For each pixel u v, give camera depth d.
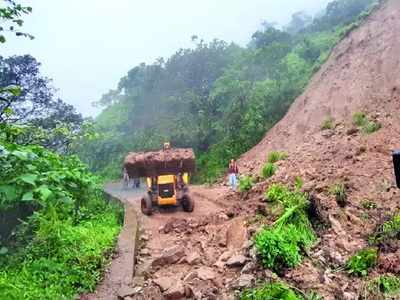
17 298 6.02
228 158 26.92
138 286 7.54
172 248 9.02
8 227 8.50
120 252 8.95
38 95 23.53
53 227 8.11
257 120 28.77
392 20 24.45
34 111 23.06
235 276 7.75
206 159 28.31
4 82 22.77
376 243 8.13
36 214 8.09
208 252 9.26
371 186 11.08
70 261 7.75
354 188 11.15
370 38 25.38
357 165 12.91
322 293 6.71
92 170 41.03
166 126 37.06
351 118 19.66
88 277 7.33
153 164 14.23
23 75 23.33
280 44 38.62
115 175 36.84
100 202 14.45
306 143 20.14
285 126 25.75
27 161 6.57
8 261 7.53
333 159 14.99
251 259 8.04
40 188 6.05
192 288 7.26
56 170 7.24
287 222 9.08
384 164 12.33
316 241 8.70
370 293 6.60
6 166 6.35
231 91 34.38
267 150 24.53
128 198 20.08
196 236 10.68
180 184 14.85
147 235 11.17
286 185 13.58
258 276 7.43
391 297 6.41
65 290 6.75
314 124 22.78
